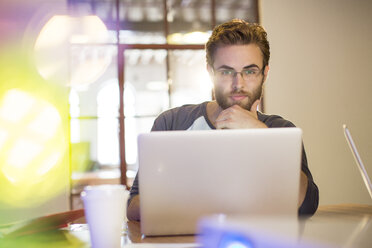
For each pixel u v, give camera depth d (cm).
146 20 421
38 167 387
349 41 434
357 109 433
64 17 399
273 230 48
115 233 86
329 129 428
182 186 101
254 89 168
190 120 188
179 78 443
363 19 436
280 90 423
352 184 428
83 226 132
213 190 101
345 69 433
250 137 100
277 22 425
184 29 430
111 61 586
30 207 383
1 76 385
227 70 166
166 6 426
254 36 167
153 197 102
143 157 101
